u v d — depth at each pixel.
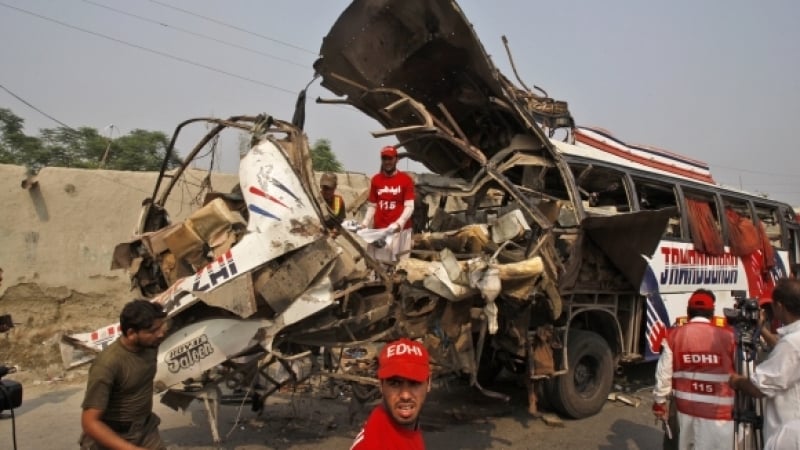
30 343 6.89
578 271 5.48
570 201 5.89
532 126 5.86
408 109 6.49
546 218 5.45
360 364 4.95
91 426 2.65
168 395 4.33
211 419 4.36
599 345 6.21
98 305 7.35
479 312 4.80
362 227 5.32
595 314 6.45
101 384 2.74
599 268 6.03
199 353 4.14
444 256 4.39
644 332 6.72
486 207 6.89
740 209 8.73
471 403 6.61
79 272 7.23
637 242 5.68
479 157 5.66
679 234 7.39
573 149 6.48
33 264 6.94
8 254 6.78
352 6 5.61
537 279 4.77
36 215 6.98
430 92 6.46
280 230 4.18
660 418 3.90
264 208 4.26
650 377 8.19
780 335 3.10
